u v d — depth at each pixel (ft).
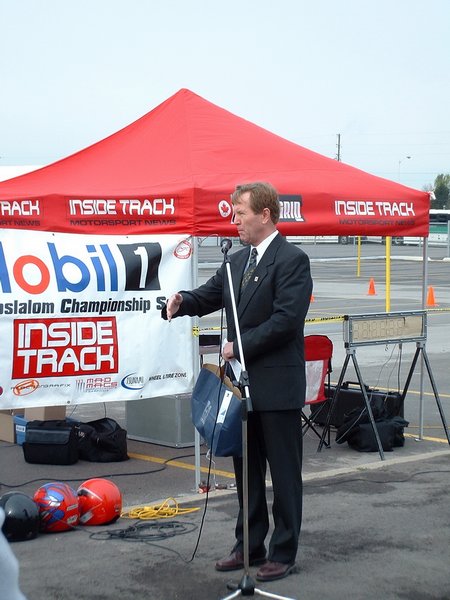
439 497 21.71
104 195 21.89
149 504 21.25
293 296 15.20
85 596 15.39
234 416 15.07
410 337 27.68
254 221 15.66
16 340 20.92
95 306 21.79
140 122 26.86
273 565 16.07
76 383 21.63
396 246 240.32
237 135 26.23
